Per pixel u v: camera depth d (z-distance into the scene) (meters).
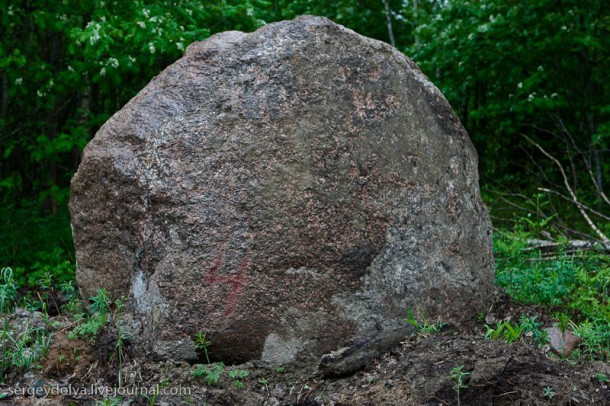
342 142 3.19
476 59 9.16
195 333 2.94
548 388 2.65
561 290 4.02
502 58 9.06
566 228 6.14
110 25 5.98
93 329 3.06
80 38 5.79
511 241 5.44
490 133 11.41
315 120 3.17
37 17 6.57
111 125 3.32
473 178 3.68
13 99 8.14
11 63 7.00
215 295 2.96
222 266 2.97
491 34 8.84
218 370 2.87
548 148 10.84
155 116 3.21
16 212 8.45
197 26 6.68
